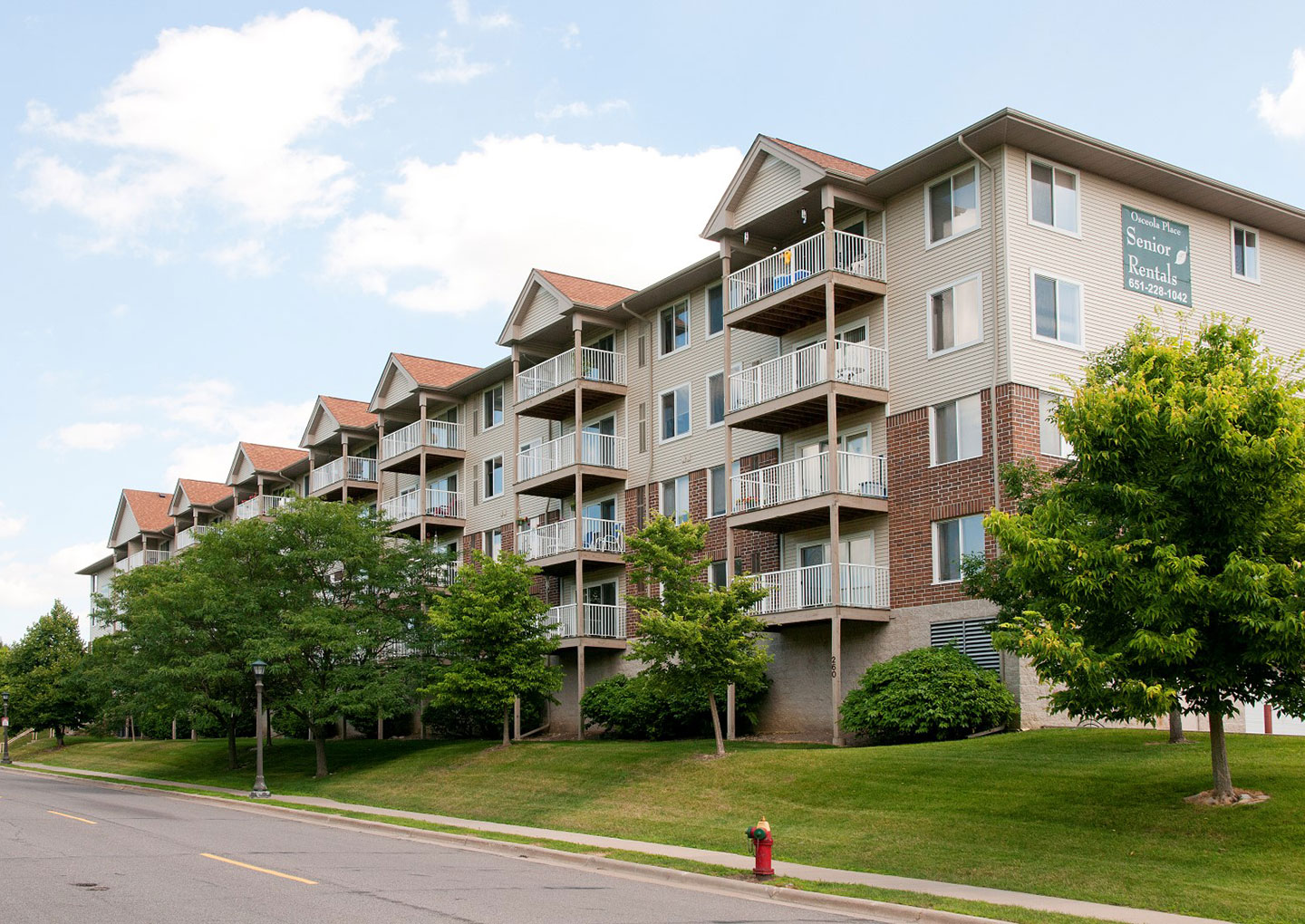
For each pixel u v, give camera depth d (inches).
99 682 1752.0
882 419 1171.9
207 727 1715.1
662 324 1507.1
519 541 1619.1
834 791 835.4
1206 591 613.3
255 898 528.1
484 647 1305.4
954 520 1091.9
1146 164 1127.0
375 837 853.2
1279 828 604.4
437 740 1681.8
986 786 776.9
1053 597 668.7
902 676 1011.3
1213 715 657.0
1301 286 1317.7
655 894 581.0
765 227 1278.3
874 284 1171.3
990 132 1060.5
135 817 962.1
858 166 1254.9
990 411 1061.1
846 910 546.3
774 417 1222.9
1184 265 1205.7
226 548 1508.4
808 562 1246.3
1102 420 660.7
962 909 522.0
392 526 1758.1
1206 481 631.2
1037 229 1091.3
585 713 1433.3
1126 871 576.1
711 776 948.0
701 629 1010.7
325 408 2208.4
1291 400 631.8
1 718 2596.0
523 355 1694.1
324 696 1391.5
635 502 1514.5
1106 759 807.7
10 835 792.3
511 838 805.2
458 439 1927.9
